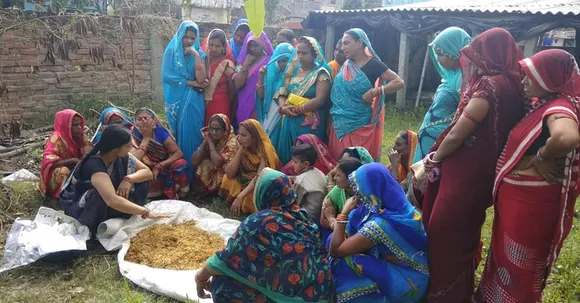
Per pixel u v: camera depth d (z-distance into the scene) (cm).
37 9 850
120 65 868
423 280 278
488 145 262
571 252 363
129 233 378
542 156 228
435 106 385
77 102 823
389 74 439
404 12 985
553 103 231
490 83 252
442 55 367
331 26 1184
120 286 321
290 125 481
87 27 709
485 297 282
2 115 750
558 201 239
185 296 303
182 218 416
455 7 935
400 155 434
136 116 467
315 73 469
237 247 249
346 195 339
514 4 932
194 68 520
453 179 272
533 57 237
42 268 340
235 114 550
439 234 276
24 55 754
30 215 426
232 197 464
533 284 253
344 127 450
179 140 524
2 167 551
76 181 390
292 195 265
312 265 258
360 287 273
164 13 976
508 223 253
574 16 779
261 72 505
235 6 1405
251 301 256
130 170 394
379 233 266
